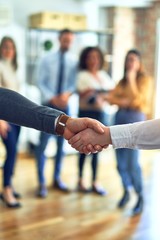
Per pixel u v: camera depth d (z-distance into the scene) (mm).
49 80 3277
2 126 2854
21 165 4168
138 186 2945
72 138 1170
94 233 2543
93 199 3186
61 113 1156
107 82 3309
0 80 2930
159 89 5242
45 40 4547
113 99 2969
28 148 4691
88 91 3188
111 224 2693
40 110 1109
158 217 2830
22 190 3350
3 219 2730
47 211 2900
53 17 4391
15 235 2480
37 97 4492
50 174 3844
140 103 2855
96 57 3230
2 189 3141
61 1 4730
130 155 2904
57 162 3469
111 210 2953
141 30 5387
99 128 1148
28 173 3869
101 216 2832
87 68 3254
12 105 1097
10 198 3000
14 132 2977
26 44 4559
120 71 5184
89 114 3207
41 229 2584
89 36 4812
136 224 2701
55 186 3453
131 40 5320
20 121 1112
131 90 2875
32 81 4531
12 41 2984
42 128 1123
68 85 3297
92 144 1164
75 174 3875
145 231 2590
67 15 4504
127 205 3049
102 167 4195
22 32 4523
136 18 5309
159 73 5309
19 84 3137
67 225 2660
